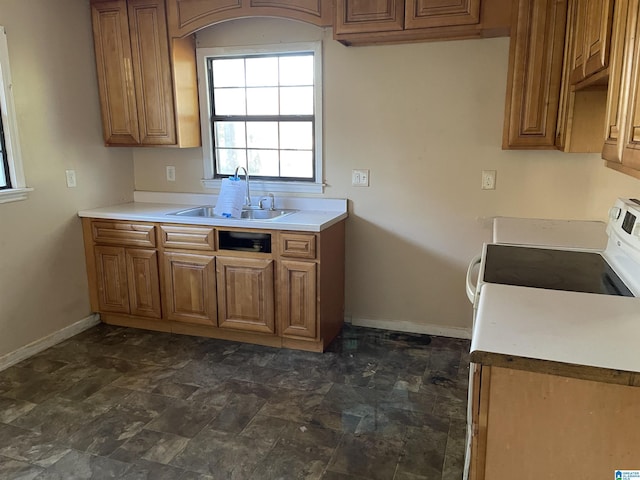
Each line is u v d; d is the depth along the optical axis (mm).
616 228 1867
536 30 2629
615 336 1151
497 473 1161
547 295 1429
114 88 3580
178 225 3279
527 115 2738
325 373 2902
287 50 3406
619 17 1473
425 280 3422
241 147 3734
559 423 1090
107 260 3535
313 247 3000
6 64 2949
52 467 2094
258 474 2047
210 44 3578
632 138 1278
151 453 2182
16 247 3086
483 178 3170
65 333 3449
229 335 3385
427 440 2260
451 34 2891
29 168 3135
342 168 3451
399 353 3166
